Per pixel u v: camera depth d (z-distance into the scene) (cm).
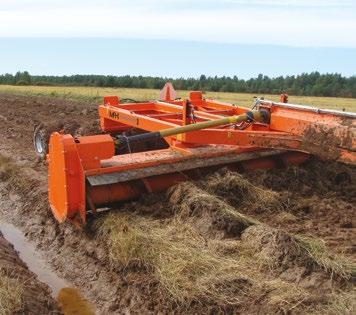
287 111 750
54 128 1079
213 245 536
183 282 486
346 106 2858
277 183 703
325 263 473
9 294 491
